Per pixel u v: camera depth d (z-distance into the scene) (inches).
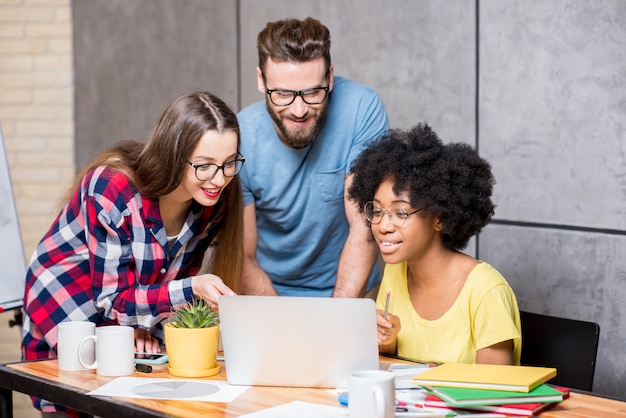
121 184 82.7
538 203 113.5
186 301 81.7
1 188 114.0
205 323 77.6
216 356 79.9
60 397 73.2
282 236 108.2
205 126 79.1
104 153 87.2
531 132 113.6
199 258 93.0
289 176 102.7
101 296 83.7
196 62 168.9
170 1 173.2
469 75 120.9
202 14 166.9
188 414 65.6
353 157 101.7
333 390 72.5
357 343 71.9
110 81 187.5
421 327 84.7
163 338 94.6
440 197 79.1
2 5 185.3
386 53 133.0
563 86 109.4
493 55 117.5
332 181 103.0
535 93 112.7
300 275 110.0
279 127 97.0
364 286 99.3
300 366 72.8
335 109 101.8
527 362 87.5
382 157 81.8
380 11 133.5
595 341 82.7
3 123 186.5
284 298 72.0
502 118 117.0
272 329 72.6
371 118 102.2
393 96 132.5
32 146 187.6
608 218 105.9
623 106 103.3
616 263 105.6
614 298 106.0
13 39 186.5
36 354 91.4
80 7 189.3
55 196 188.2
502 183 117.7
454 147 84.0
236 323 73.2
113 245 83.0
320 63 93.7
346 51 139.5
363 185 84.3
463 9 121.0
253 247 106.7
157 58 177.2
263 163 103.3
